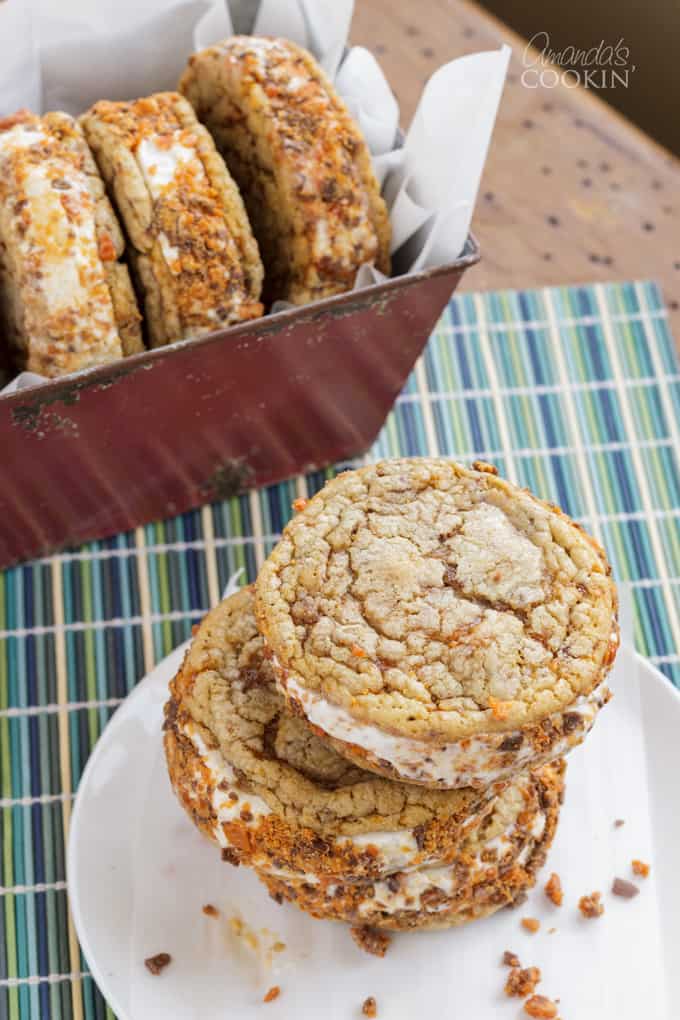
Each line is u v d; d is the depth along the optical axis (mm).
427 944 569
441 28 761
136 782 592
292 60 615
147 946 568
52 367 590
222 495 667
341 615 520
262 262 635
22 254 580
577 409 693
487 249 723
